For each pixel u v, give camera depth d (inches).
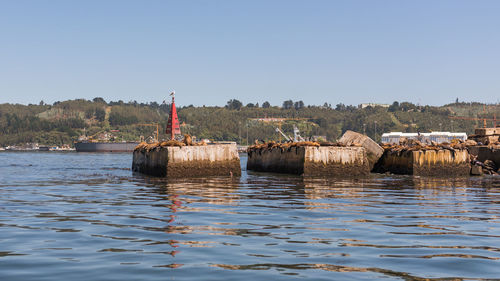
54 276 377.7
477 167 1614.2
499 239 514.0
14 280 366.9
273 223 602.2
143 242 493.0
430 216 667.4
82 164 2751.0
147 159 1578.5
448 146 1599.4
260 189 1052.5
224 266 406.0
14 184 1213.1
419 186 1160.2
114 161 3403.1
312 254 446.3
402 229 565.9
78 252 451.5
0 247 470.6
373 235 530.6
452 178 1467.8
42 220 624.7
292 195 932.0
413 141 1787.6
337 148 1508.4
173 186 1125.7
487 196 942.4
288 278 374.3
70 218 641.0
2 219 633.6
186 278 374.0
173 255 441.1
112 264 410.9
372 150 1674.5
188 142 1451.8
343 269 398.9
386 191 1029.8
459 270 397.1
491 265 411.5
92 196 914.1
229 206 764.0
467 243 494.0
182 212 695.7
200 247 471.8
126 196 911.0
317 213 688.4
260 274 384.5
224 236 522.9
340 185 1170.0
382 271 393.4
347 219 636.1
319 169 1494.8
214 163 1435.8
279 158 1633.9
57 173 1724.9
